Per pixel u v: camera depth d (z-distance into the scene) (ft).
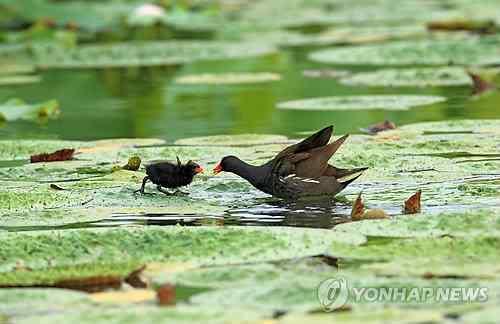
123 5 132.16
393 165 49.26
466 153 51.42
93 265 34.30
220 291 31.19
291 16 132.26
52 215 42.01
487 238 35.55
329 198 44.06
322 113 65.62
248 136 58.29
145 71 89.61
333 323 27.96
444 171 47.65
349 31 111.45
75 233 37.55
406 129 58.23
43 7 120.47
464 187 44.14
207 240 36.63
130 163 50.14
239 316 28.73
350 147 53.62
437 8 134.82
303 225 39.81
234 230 37.63
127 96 76.74
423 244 35.27
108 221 40.93
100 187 46.88
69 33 107.55
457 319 28.14
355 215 40.06
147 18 119.14
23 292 31.65
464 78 77.20
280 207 43.04
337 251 35.01
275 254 34.99
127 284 32.48
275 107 68.80
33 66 93.50
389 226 37.83
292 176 44.04
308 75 83.35
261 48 99.19
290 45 103.60
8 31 114.01
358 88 76.07
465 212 38.70
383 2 147.54
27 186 47.32
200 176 49.14
